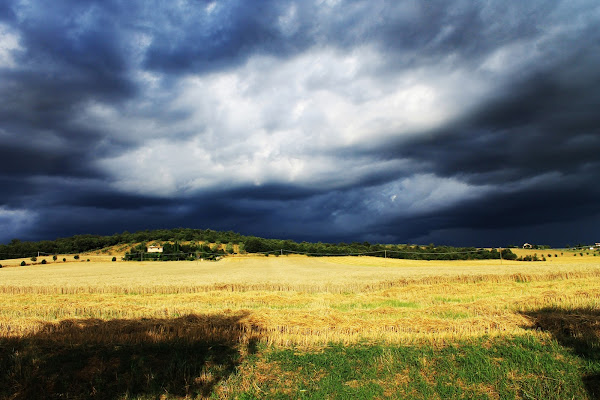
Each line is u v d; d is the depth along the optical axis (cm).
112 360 1228
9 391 1084
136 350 1298
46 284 3338
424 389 1024
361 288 3103
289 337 1366
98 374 1150
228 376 1120
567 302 1903
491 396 1003
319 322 1533
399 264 7644
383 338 1363
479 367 1138
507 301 1983
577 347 1252
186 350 1291
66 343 1366
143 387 1080
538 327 1455
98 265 8981
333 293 2862
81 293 3112
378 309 1848
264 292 2822
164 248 11869
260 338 1371
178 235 15788
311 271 5562
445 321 1516
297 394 1021
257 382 1088
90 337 1403
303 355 1232
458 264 7181
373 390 1024
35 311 1950
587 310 1722
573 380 1047
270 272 5434
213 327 1475
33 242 13350
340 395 1005
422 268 5569
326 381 1073
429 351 1248
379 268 6028
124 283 3375
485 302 1961
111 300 2411
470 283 3403
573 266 4481
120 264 9306
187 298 2417
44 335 1445
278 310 1811
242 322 1515
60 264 9512
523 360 1167
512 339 1327
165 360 1223
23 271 6762
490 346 1283
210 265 8525
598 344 1262
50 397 1059
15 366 1195
